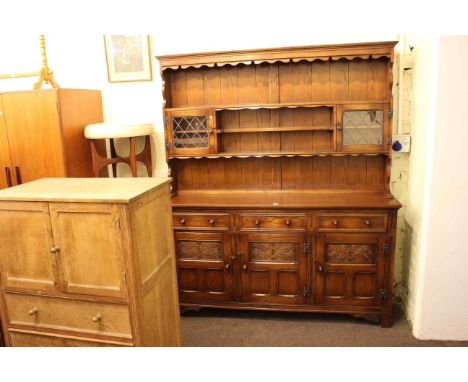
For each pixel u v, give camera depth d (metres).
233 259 2.54
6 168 2.60
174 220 2.56
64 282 1.49
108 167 3.06
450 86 2.04
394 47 2.38
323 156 2.68
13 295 1.60
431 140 2.13
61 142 2.51
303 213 2.41
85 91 2.73
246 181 2.83
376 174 2.67
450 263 2.24
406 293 2.65
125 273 1.40
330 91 2.60
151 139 2.97
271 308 2.56
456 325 2.31
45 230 1.47
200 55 2.50
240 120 2.73
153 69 2.87
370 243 2.38
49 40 2.94
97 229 1.40
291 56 2.42
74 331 1.54
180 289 2.65
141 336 1.46
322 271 2.46
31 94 2.48
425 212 2.23
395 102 2.60
